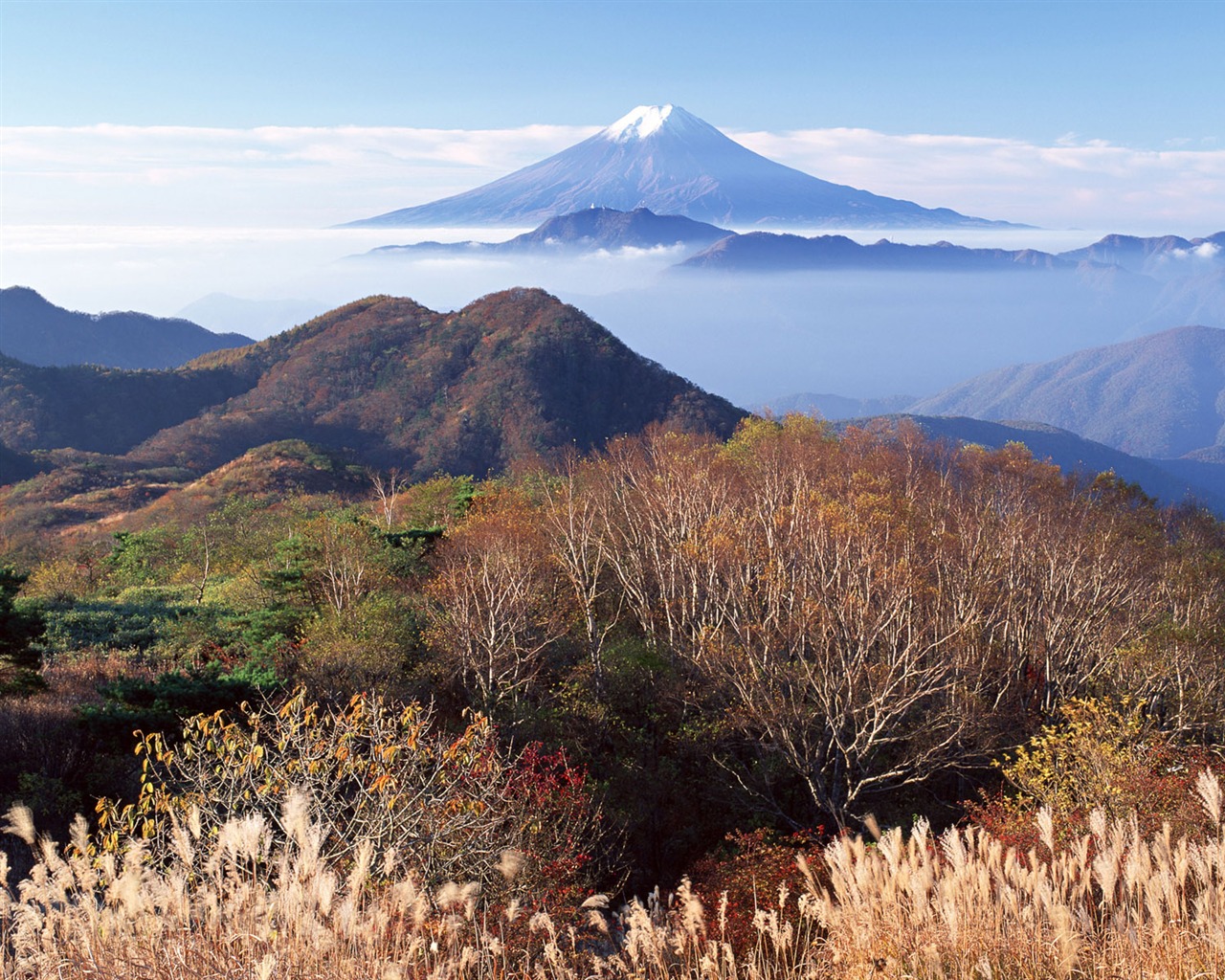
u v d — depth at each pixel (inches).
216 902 263.1
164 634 1171.9
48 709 731.4
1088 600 1327.5
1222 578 1525.6
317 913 258.7
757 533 1418.6
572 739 982.4
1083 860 285.0
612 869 748.6
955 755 1034.1
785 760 1019.3
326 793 398.0
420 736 488.1
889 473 2064.5
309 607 1106.7
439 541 1439.5
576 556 1320.1
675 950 302.5
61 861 253.4
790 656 1142.3
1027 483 2037.4
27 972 247.4
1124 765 636.1
